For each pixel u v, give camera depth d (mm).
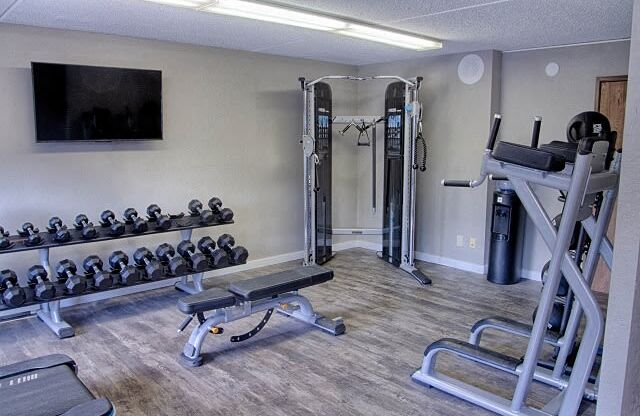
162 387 2977
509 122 5145
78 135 4164
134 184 4594
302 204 5898
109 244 4531
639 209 1784
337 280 5105
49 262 4172
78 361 3318
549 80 4832
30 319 4059
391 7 3287
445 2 3141
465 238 5422
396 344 3572
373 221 6363
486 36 4297
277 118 5547
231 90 5129
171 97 4730
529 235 5078
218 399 2844
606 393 1918
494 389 2984
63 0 3156
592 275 2697
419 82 5070
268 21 3678
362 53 5297
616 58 4430
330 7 3303
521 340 3660
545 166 2260
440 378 2951
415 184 5223
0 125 3883
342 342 3605
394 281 5066
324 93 5461
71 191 4254
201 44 4801
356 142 6336
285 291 3629
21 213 4039
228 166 5207
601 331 2312
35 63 3885
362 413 2701
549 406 2652
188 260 4520
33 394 2213
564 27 3904
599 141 2434
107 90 4250
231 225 5305
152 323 3973
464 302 4445
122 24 3877
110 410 1855
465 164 5324
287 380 3057
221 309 3439
